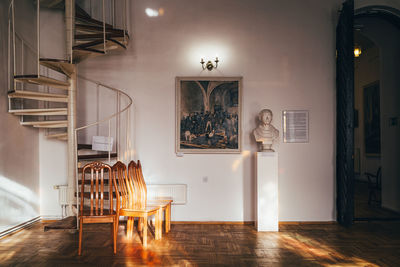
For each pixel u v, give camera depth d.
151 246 4.36
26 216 5.41
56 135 5.47
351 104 5.43
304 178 5.68
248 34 5.80
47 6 5.80
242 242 4.55
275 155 5.20
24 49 5.57
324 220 5.66
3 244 4.45
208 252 4.11
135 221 5.72
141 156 5.77
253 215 5.66
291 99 5.75
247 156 5.71
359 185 9.92
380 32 6.56
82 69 5.84
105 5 5.93
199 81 5.75
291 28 5.77
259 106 5.75
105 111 5.83
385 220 5.73
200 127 5.73
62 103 5.91
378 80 9.12
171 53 5.82
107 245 4.40
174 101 5.79
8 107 5.04
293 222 5.65
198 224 5.64
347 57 5.42
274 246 4.36
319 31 5.76
